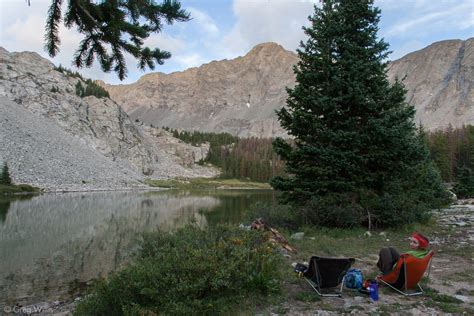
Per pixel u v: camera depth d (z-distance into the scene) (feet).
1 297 34.42
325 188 53.88
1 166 250.78
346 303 22.26
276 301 22.29
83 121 488.44
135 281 20.97
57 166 309.42
